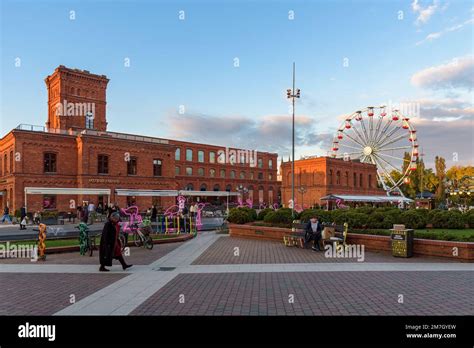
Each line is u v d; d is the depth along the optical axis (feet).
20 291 27.91
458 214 63.67
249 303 23.89
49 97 176.35
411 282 29.55
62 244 54.19
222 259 42.37
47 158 127.95
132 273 34.76
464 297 25.04
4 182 131.23
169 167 158.92
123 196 141.90
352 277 31.55
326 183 211.82
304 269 35.42
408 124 193.36
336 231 49.90
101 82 176.55
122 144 143.13
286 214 67.82
